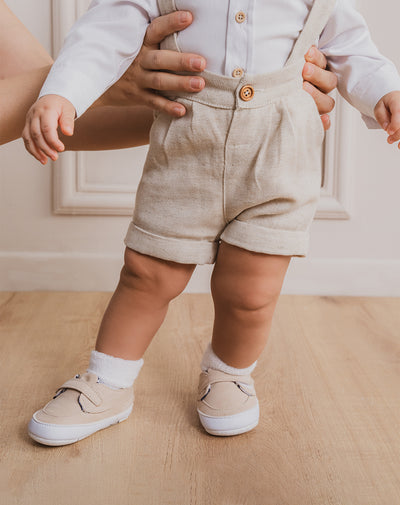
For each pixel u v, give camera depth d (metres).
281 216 0.91
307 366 1.21
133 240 0.95
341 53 0.96
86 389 0.96
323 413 1.03
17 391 1.08
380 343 1.33
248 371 1.02
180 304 1.55
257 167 0.88
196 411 1.04
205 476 0.86
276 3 0.87
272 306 0.97
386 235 1.67
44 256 1.64
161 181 0.92
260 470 0.87
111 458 0.90
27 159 1.59
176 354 1.25
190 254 0.94
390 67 0.94
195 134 0.88
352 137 1.61
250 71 0.87
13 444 0.92
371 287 1.67
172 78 0.87
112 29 0.89
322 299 1.63
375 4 1.56
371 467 0.88
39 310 1.49
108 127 1.11
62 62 0.85
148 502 0.80
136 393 1.09
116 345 0.99
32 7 1.54
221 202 0.91
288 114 0.88
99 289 1.66
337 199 1.63
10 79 0.99
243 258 0.93
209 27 0.87
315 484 0.84
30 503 0.79
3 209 1.61
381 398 1.08
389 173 1.64
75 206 1.61
